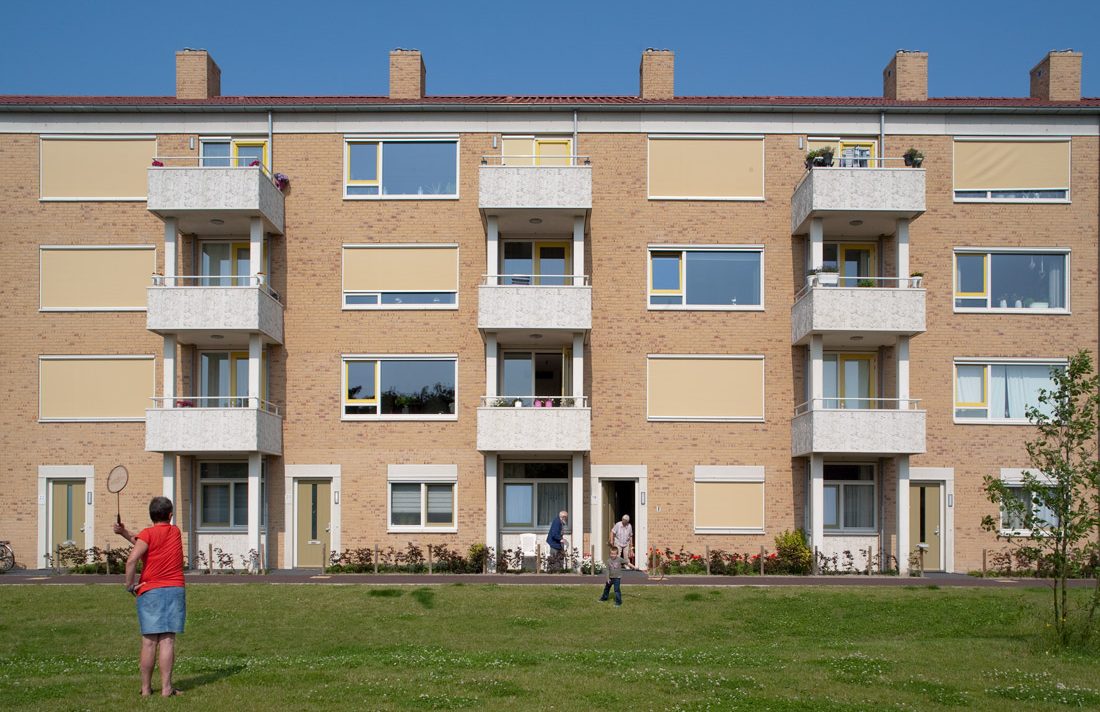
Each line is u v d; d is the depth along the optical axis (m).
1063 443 14.95
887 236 26.77
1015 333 26.44
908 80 28.19
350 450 26.22
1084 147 26.78
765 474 26.11
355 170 26.94
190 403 25.94
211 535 25.98
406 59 28.12
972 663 13.61
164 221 25.52
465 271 26.59
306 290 26.58
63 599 19.88
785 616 18.66
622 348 26.39
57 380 26.30
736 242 26.62
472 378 26.39
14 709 10.22
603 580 23.00
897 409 24.89
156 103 26.59
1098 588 15.09
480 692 11.35
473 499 26.06
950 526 25.92
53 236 26.55
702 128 26.83
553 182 25.22
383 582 22.56
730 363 26.41
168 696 10.88
